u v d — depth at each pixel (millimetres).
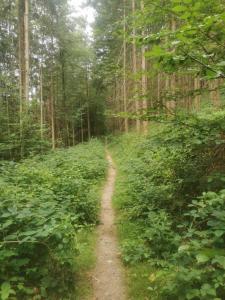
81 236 6320
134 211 7387
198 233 3830
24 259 4246
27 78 21219
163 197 7004
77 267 4949
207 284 3381
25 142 16984
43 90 33875
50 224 4492
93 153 19953
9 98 20047
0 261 4117
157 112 5504
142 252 5250
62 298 4129
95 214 7695
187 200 6363
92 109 42188
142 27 5422
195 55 3764
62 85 36000
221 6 3826
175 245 5012
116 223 7223
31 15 27141
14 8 25641
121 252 5527
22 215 4344
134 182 9547
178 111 5637
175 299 3885
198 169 6051
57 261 4512
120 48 29953
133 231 6355
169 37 4195
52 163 13344
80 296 4270
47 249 4512
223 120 5066
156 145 5746
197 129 5188
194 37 3615
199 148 5547
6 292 3773
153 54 3213
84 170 12922
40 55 30859
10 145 16328
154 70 4906
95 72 39312
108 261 5320
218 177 5012
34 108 19625
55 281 4289
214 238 3707
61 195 7496
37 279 4352
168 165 6875
